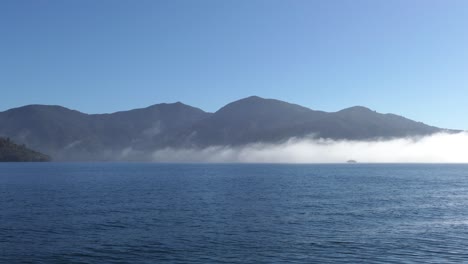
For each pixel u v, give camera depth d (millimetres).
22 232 48594
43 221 55969
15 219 57375
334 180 153250
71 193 95438
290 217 59906
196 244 42938
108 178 161875
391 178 171250
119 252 39969
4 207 69500
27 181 138500
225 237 46125
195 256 38719
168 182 138125
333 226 52844
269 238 45656
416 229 51094
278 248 41375
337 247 41781
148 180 150000
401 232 49094
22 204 73688
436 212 65938
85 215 61250
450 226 53219
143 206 71625
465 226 53188
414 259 37750
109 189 107438
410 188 116062
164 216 60500
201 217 59656
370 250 40656
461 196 92688
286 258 38031
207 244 42938
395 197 89438
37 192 97500
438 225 53875
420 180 157625
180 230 49969
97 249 40969
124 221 56156
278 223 54906
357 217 60219
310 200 81688
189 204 74500
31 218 58344
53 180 145250
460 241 44281
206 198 84812
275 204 74750
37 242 43656
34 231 49156
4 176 169625
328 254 39344
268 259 37781
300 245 42531
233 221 56375
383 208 70312
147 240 44594
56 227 51688
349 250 40656
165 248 41344
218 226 52656
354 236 46719
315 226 52812
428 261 37156
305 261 37188
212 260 37531
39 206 71000
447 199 85875
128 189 107625
